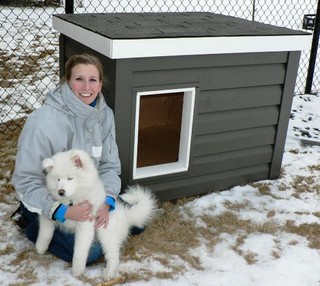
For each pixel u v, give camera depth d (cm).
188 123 306
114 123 261
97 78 230
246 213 307
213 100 308
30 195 223
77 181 212
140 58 271
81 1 991
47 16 944
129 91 275
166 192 316
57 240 245
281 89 333
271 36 306
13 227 275
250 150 342
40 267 241
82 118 237
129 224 259
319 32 549
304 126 476
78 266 233
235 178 344
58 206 219
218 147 324
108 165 259
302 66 703
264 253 265
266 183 352
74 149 221
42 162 213
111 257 237
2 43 715
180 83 290
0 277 232
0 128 413
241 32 306
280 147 352
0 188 317
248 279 243
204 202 319
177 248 265
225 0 1219
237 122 324
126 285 233
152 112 405
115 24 313
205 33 292
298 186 350
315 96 570
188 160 315
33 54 666
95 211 230
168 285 234
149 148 368
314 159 400
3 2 1014
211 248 268
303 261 260
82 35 296
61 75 359
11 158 357
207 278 241
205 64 294
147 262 252
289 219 303
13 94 496
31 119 227
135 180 301
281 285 240
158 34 278
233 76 308
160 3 1148
